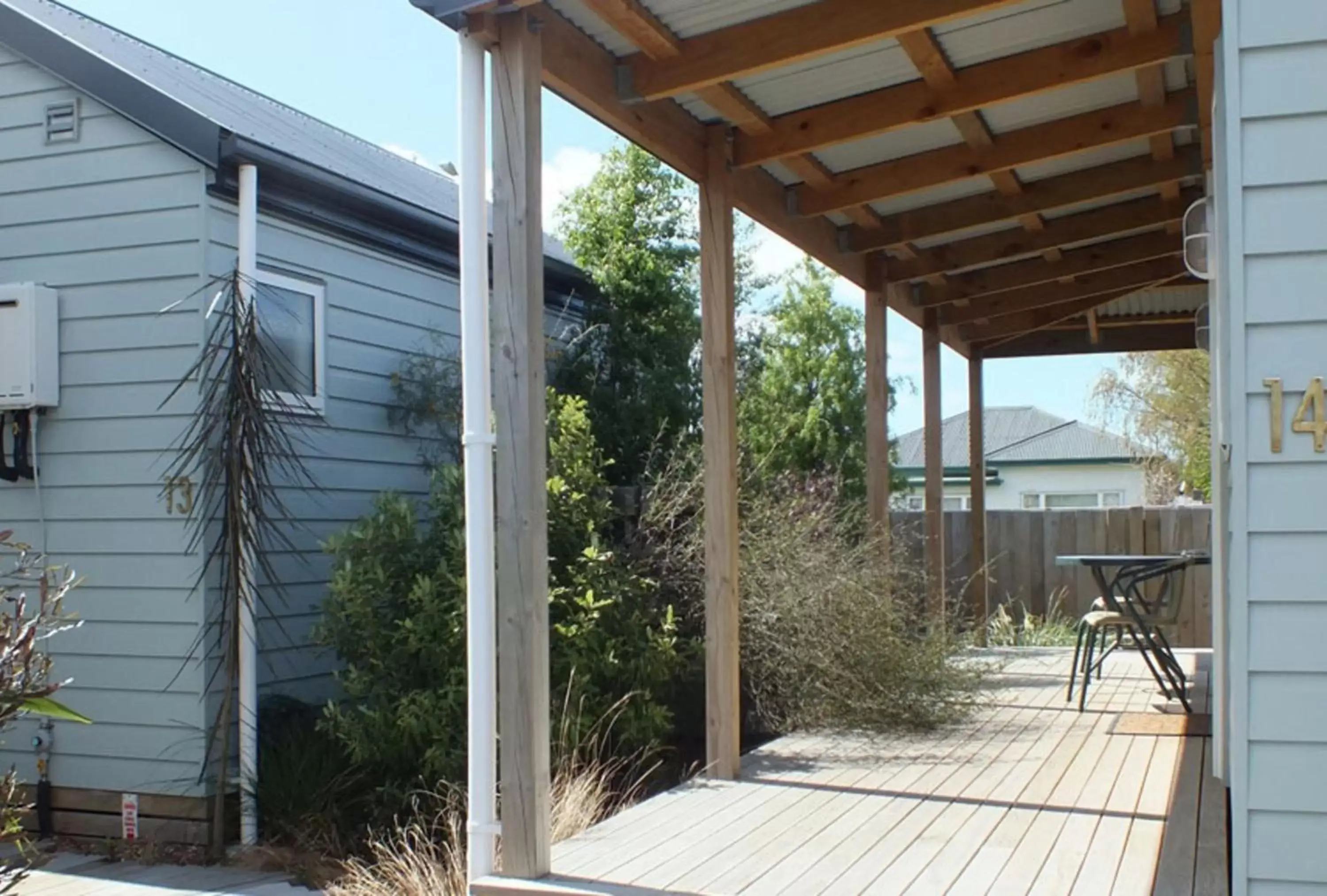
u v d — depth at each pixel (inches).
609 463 273.3
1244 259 114.5
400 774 237.6
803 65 178.4
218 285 248.1
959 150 217.3
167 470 248.8
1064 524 434.3
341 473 285.9
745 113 185.6
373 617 239.5
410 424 307.3
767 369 448.1
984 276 301.9
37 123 263.9
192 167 249.8
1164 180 231.6
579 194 389.7
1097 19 171.3
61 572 255.4
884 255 277.0
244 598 239.1
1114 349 378.6
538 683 141.7
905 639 243.8
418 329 316.5
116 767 250.7
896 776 191.0
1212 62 157.3
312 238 279.1
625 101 171.5
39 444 261.4
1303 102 113.3
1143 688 269.3
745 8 159.9
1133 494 831.7
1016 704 252.7
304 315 275.1
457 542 238.8
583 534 253.8
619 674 243.6
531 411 142.7
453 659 232.2
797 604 240.4
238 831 243.6
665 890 133.5
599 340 361.1
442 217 310.3
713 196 194.2
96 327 257.3
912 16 155.4
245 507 236.5
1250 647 113.6
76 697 254.2
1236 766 113.5
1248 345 114.3
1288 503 113.0
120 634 252.2
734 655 192.5
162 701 248.4
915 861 143.5
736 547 194.1
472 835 143.6
